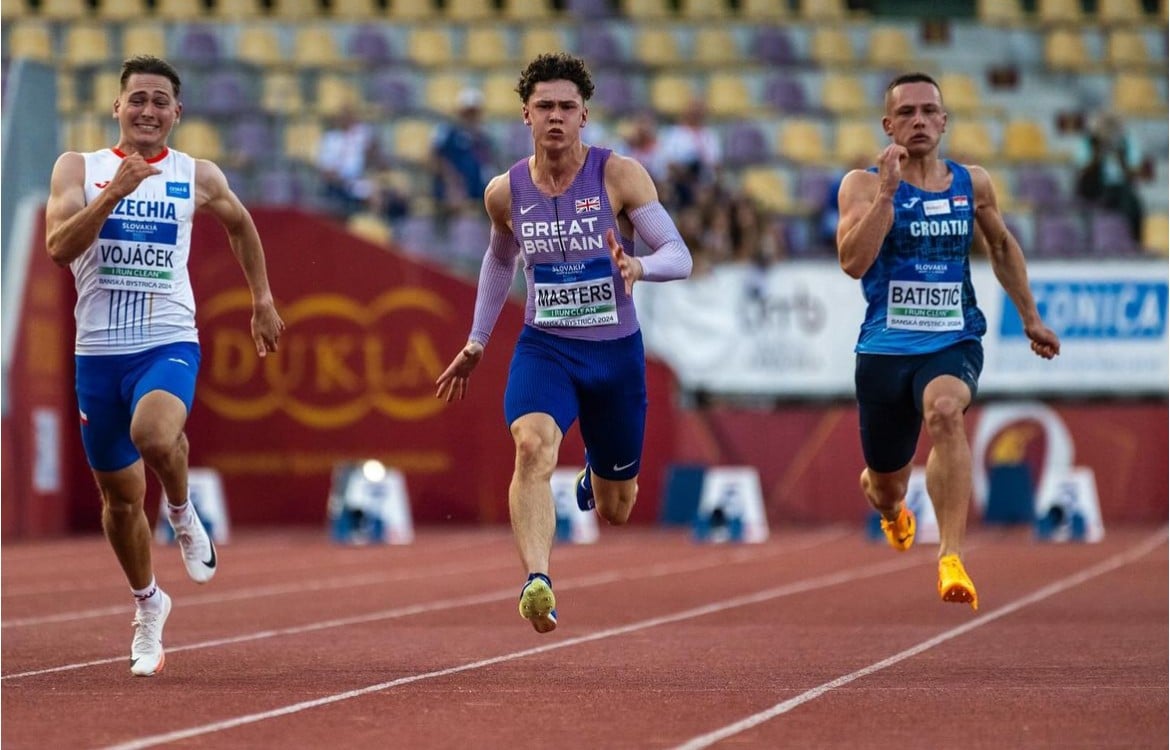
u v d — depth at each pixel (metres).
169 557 48.81
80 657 24.25
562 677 21.70
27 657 24.23
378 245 62.97
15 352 56.59
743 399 64.69
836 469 62.84
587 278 21.28
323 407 62.97
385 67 73.69
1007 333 62.38
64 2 76.50
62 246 19.91
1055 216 69.06
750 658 23.95
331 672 22.33
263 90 71.75
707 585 38.09
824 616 30.69
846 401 64.25
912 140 23.52
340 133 67.69
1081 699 19.28
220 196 22.14
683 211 63.75
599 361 21.44
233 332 62.84
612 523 23.64
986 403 62.97
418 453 62.97
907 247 23.61
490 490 63.03
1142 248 69.12
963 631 27.81
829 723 17.47
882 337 23.86
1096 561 45.22
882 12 84.25
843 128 74.25
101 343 21.23
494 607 32.75
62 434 60.38
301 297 63.03
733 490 56.94
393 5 79.12
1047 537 55.38
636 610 32.06
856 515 62.91
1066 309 62.38
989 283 62.44
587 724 17.41
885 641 26.31
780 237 66.50
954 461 22.62
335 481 62.16
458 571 42.84
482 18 77.94
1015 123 76.12
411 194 68.81
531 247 21.31
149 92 21.36
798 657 24.08
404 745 16.02
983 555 48.00
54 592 36.56
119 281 21.17
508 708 18.66
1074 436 62.81
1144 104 78.88
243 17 77.75
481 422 63.03
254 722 17.58
